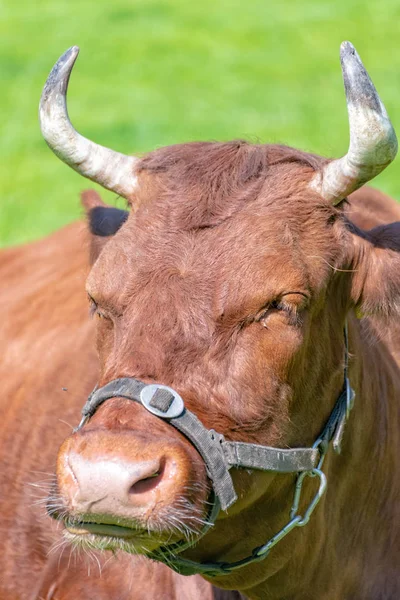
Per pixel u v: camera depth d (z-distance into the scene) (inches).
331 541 450.3
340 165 398.9
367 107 383.2
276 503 405.1
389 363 500.4
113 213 470.6
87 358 588.4
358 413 450.3
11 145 1553.9
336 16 2271.2
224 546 403.9
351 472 455.5
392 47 2028.8
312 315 393.1
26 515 559.5
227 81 1843.0
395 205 590.9
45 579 519.2
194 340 366.0
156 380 362.6
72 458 335.3
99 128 1569.9
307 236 395.2
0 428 608.7
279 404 382.3
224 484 363.6
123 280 379.2
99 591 495.5
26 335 653.9
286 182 401.1
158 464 337.1
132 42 2124.8
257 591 440.1
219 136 1512.1
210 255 376.8
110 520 335.3
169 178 406.6
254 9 2367.1
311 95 1743.4
